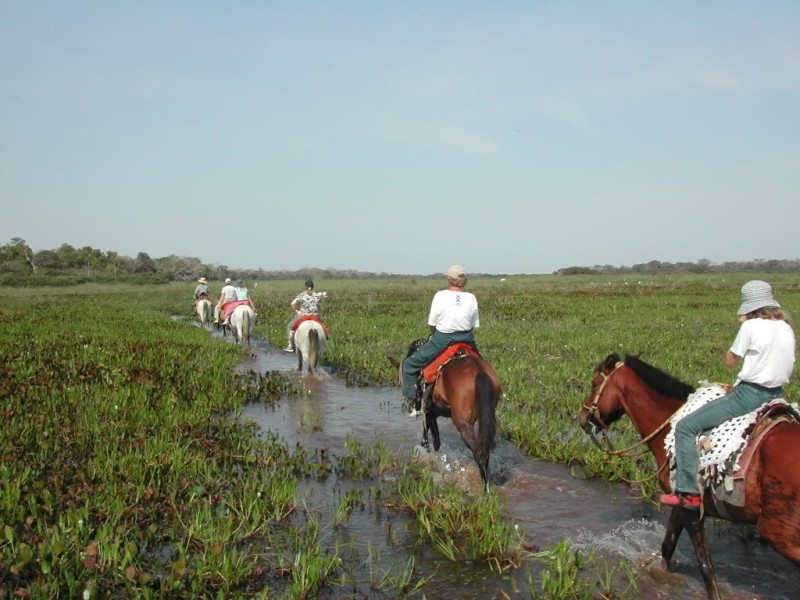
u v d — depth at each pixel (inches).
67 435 390.6
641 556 259.9
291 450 403.5
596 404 267.1
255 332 1077.1
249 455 366.9
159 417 435.8
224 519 279.1
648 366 249.1
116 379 546.3
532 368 642.8
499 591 235.0
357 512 305.6
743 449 198.4
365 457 387.5
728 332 948.6
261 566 250.5
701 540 217.3
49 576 223.6
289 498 307.1
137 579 227.3
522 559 258.5
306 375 674.2
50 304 1679.4
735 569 251.4
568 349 778.2
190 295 2298.2
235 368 711.1
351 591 235.0
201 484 323.3
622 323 1087.6
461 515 288.8
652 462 359.9
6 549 241.0
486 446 302.8
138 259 4429.1
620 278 3663.9
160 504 296.5
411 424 472.1
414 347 399.2
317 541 272.2
